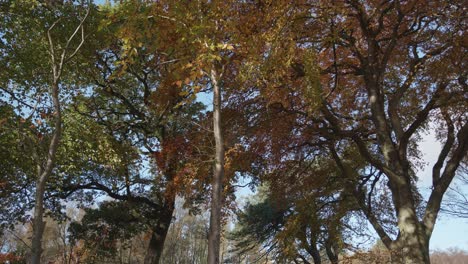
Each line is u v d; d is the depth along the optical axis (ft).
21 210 62.49
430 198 44.98
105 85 63.00
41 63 51.62
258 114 52.49
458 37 45.52
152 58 51.21
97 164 62.44
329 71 48.88
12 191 59.67
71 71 56.90
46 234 66.90
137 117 66.59
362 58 49.08
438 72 47.32
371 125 58.44
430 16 45.96
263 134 55.11
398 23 46.14
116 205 72.79
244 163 53.21
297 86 45.39
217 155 28.86
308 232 73.41
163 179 63.21
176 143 58.90
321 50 49.32
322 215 63.82
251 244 108.68
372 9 46.85
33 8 51.78
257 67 35.86
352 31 47.39
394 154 45.70
